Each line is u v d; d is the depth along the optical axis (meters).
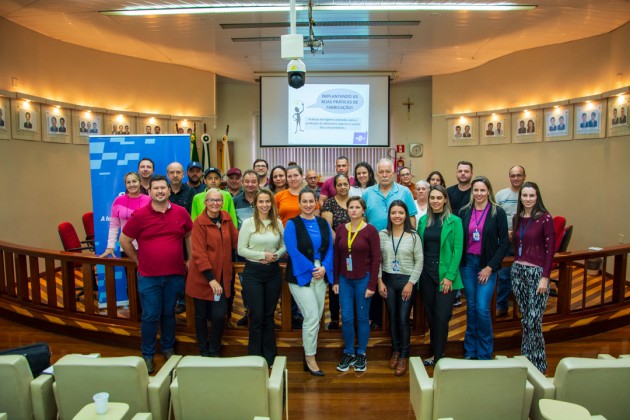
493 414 2.13
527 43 7.71
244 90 11.76
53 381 2.32
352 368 3.86
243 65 9.46
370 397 3.40
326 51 8.45
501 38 7.45
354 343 3.97
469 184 4.63
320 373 3.72
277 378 2.38
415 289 3.86
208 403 2.15
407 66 9.59
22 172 6.57
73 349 4.29
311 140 10.25
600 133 6.77
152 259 3.68
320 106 10.23
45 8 5.88
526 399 2.19
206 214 3.71
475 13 6.23
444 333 3.60
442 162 10.16
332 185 4.71
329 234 3.68
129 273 4.29
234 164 11.75
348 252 3.66
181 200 4.64
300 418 3.13
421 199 4.54
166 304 3.88
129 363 2.17
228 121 11.77
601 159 6.79
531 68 8.26
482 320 3.62
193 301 4.19
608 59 6.80
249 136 11.77
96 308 4.98
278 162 11.61
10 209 6.36
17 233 6.47
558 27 6.68
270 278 3.66
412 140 11.73
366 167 4.52
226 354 4.07
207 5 5.80
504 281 4.75
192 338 4.16
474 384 2.08
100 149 5.03
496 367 2.06
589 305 5.10
